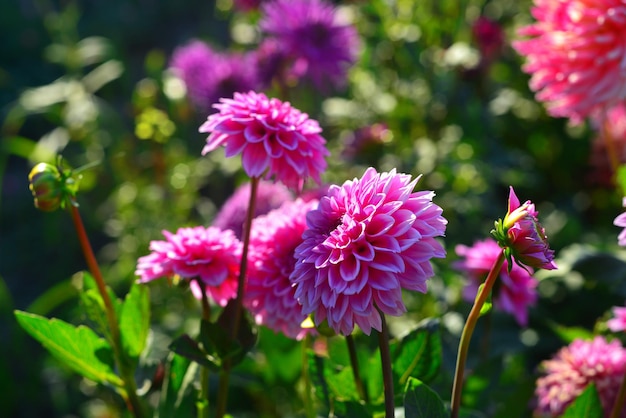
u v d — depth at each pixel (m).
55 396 1.78
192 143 2.06
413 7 1.72
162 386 0.96
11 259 2.32
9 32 3.26
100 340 0.89
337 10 1.67
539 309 1.35
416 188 1.51
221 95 1.65
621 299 1.36
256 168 0.81
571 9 1.10
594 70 1.09
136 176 1.96
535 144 1.83
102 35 3.17
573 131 1.77
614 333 1.13
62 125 2.39
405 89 1.70
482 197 1.55
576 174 1.79
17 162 2.74
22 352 1.94
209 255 0.85
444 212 1.50
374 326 0.70
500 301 1.09
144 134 1.79
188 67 1.73
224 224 1.30
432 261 1.29
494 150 1.63
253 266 0.86
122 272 1.78
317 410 1.01
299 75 1.61
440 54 1.68
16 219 2.49
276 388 1.21
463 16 1.71
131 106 2.01
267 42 1.58
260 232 0.87
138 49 3.16
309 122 0.84
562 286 1.39
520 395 0.99
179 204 1.80
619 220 0.80
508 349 1.21
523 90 1.83
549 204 1.73
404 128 1.69
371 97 1.74
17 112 2.29
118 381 0.91
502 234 0.70
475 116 1.62
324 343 1.15
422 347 0.86
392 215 0.70
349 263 0.69
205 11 3.30
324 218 0.72
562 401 0.98
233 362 0.86
